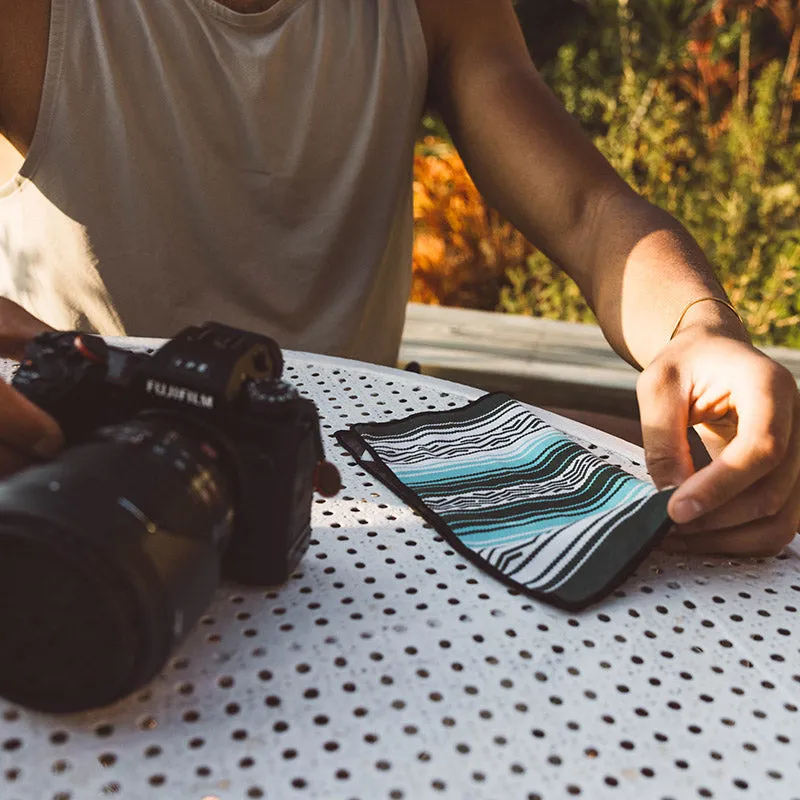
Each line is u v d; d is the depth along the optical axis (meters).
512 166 1.31
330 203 1.44
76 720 0.56
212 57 1.34
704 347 0.85
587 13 3.67
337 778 0.52
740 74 3.56
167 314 1.40
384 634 0.64
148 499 0.53
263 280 1.43
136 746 0.54
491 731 0.56
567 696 0.60
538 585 0.69
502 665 0.62
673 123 3.26
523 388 1.77
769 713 0.60
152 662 0.52
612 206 1.18
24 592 0.51
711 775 0.55
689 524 0.75
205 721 0.56
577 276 1.25
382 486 0.84
